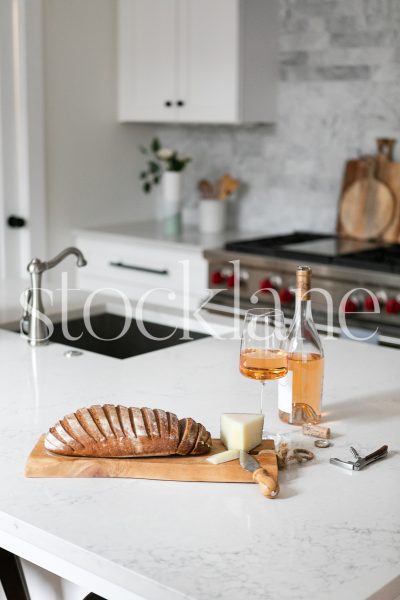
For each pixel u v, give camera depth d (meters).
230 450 1.57
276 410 1.90
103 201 4.84
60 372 2.18
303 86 4.37
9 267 4.48
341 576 1.20
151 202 5.14
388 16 4.02
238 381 2.12
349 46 4.17
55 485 1.49
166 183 4.55
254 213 4.71
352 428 1.79
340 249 3.91
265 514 1.39
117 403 1.92
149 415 1.57
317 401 1.80
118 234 4.48
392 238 4.10
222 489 1.48
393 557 1.25
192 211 5.01
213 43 4.28
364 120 4.18
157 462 1.52
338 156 4.30
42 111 4.39
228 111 4.27
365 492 1.48
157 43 4.54
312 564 1.23
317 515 1.38
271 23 4.35
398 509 1.41
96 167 4.76
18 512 1.38
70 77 4.54
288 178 4.52
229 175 4.78
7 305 2.93
